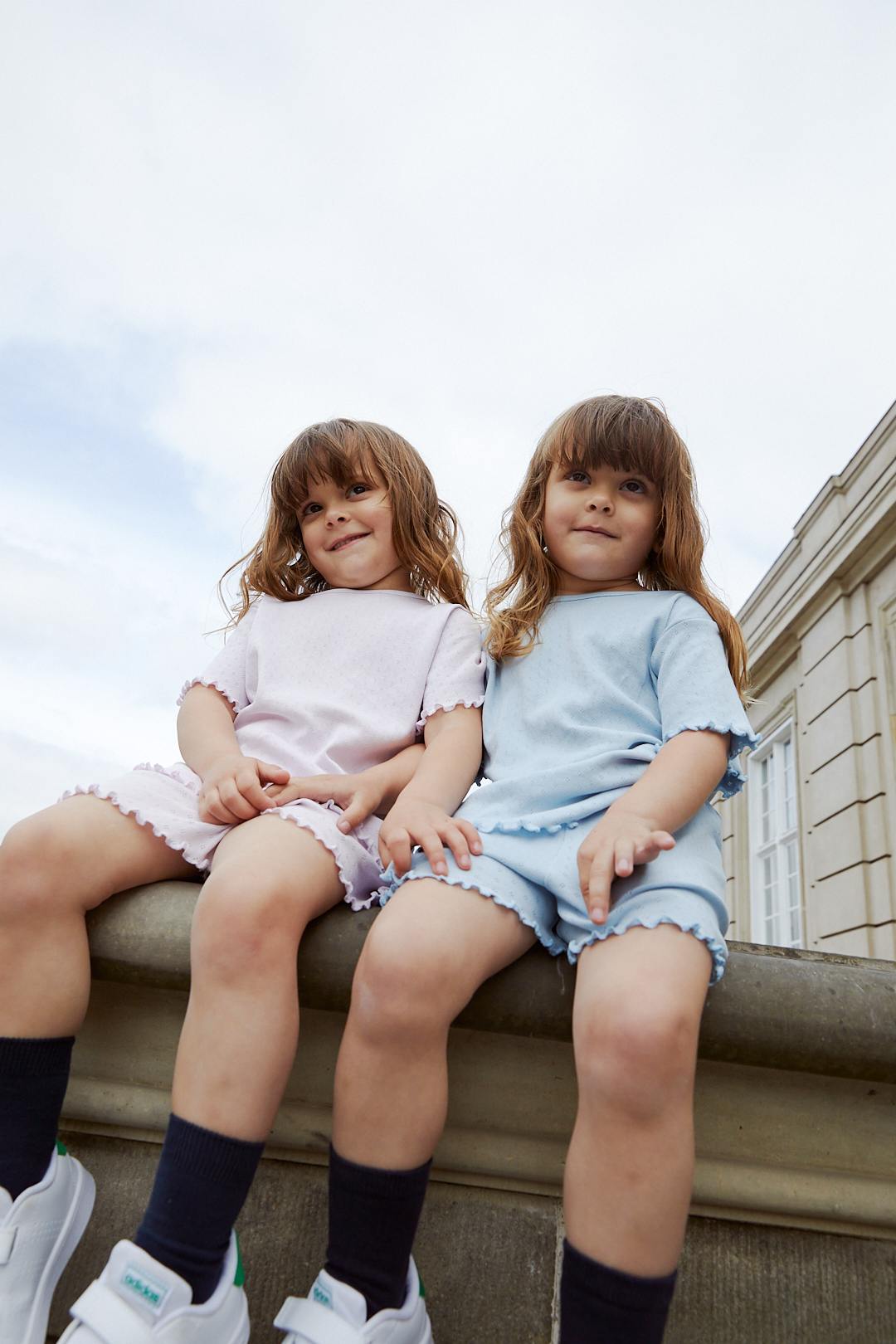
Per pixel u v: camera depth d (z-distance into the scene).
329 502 1.50
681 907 0.88
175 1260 0.76
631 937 0.86
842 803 5.95
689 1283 0.94
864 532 5.89
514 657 1.32
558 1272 0.94
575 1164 0.79
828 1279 0.95
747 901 7.52
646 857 0.89
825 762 6.26
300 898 0.90
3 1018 0.88
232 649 1.44
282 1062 0.84
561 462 1.37
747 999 0.89
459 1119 0.97
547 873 0.98
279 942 0.86
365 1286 0.79
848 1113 0.96
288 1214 0.97
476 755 1.25
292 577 1.57
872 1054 0.88
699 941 0.86
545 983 0.92
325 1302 0.78
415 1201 0.82
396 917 0.88
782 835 7.18
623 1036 0.77
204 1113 0.80
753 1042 0.88
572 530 1.33
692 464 1.41
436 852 0.95
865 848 5.68
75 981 0.92
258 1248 0.95
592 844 0.93
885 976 0.92
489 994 0.92
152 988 0.98
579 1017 0.83
